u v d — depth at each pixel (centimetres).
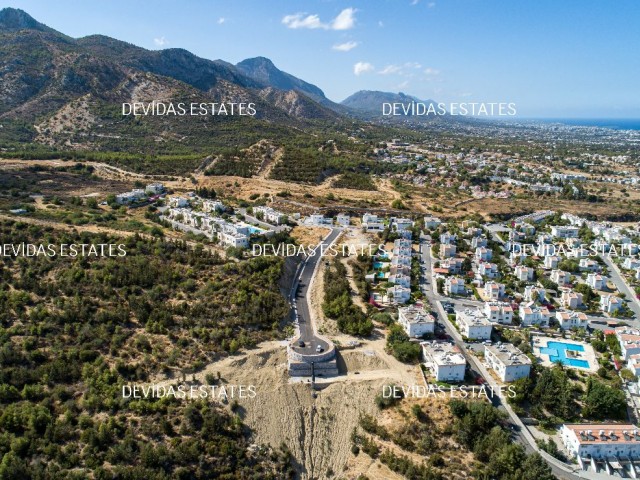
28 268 19288
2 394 14275
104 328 17050
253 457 14275
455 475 13688
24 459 12644
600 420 15712
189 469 13188
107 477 12381
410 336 19288
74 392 14825
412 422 15162
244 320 18425
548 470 13375
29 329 16575
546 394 15912
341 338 18788
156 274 19962
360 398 16200
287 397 15988
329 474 14688
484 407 15150
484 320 19875
